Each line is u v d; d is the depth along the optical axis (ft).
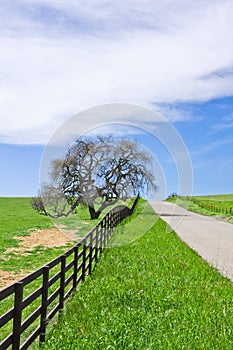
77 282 42.86
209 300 37.78
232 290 43.24
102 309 33.50
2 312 37.01
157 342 26.17
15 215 163.53
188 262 58.80
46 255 70.49
